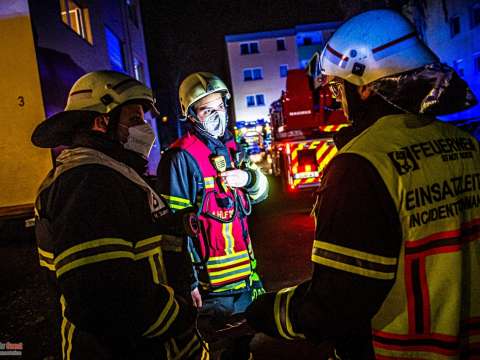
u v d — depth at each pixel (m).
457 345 1.08
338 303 1.03
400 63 1.11
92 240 1.12
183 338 1.43
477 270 1.16
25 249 5.28
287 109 8.00
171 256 1.63
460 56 17.36
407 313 1.07
